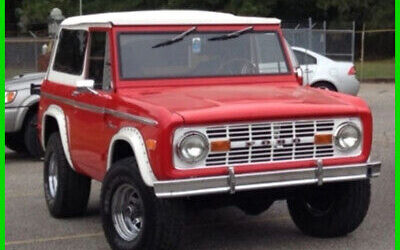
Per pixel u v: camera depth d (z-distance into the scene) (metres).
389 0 47.97
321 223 7.91
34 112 13.02
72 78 8.56
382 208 9.25
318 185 7.22
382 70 39.16
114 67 7.69
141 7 43.34
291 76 8.36
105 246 7.94
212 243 7.89
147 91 7.66
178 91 7.66
